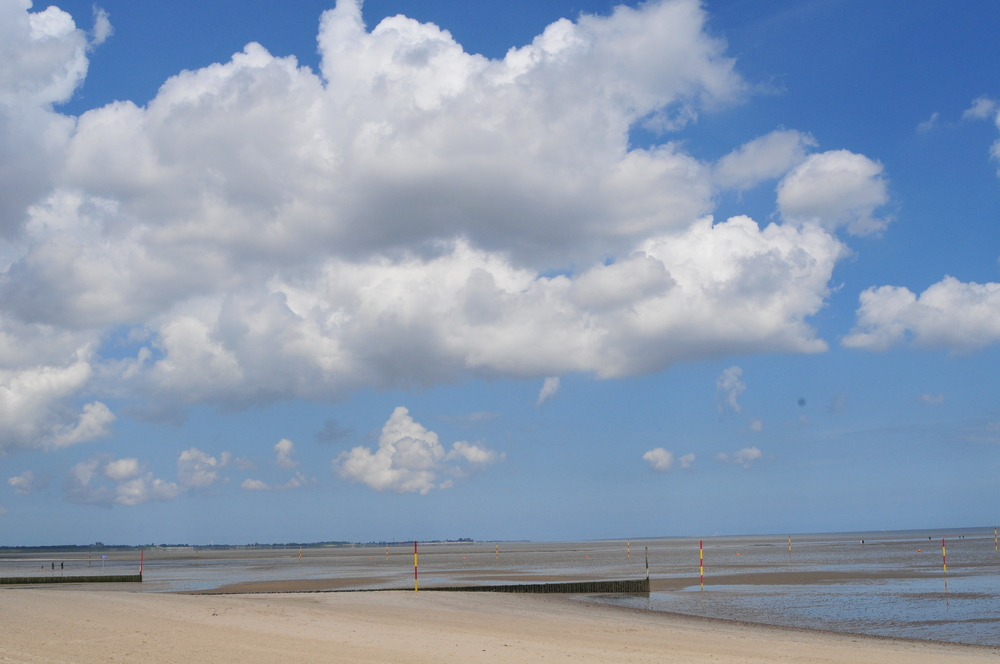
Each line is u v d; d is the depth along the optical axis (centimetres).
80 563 14388
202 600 2823
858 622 3278
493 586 4281
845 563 8419
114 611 2292
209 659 1527
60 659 1470
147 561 15025
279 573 7819
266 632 1967
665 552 14725
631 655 1784
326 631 2031
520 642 1958
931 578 5844
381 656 1636
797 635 2672
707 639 2266
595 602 3928
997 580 5638
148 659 1502
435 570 8125
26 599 2609
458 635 2056
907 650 2308
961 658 2075
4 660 1447
